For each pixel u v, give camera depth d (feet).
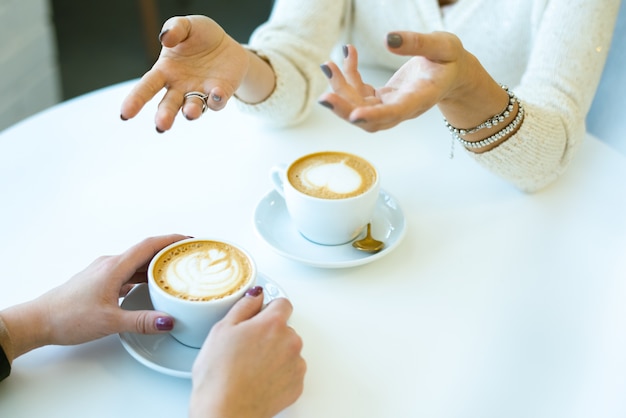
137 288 2.53
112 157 3.33
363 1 4.00
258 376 2.16
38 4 6.73
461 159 3.41
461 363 2.41
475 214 3.06
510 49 3.79
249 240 2.87
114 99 3.78
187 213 3.00
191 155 3.36
